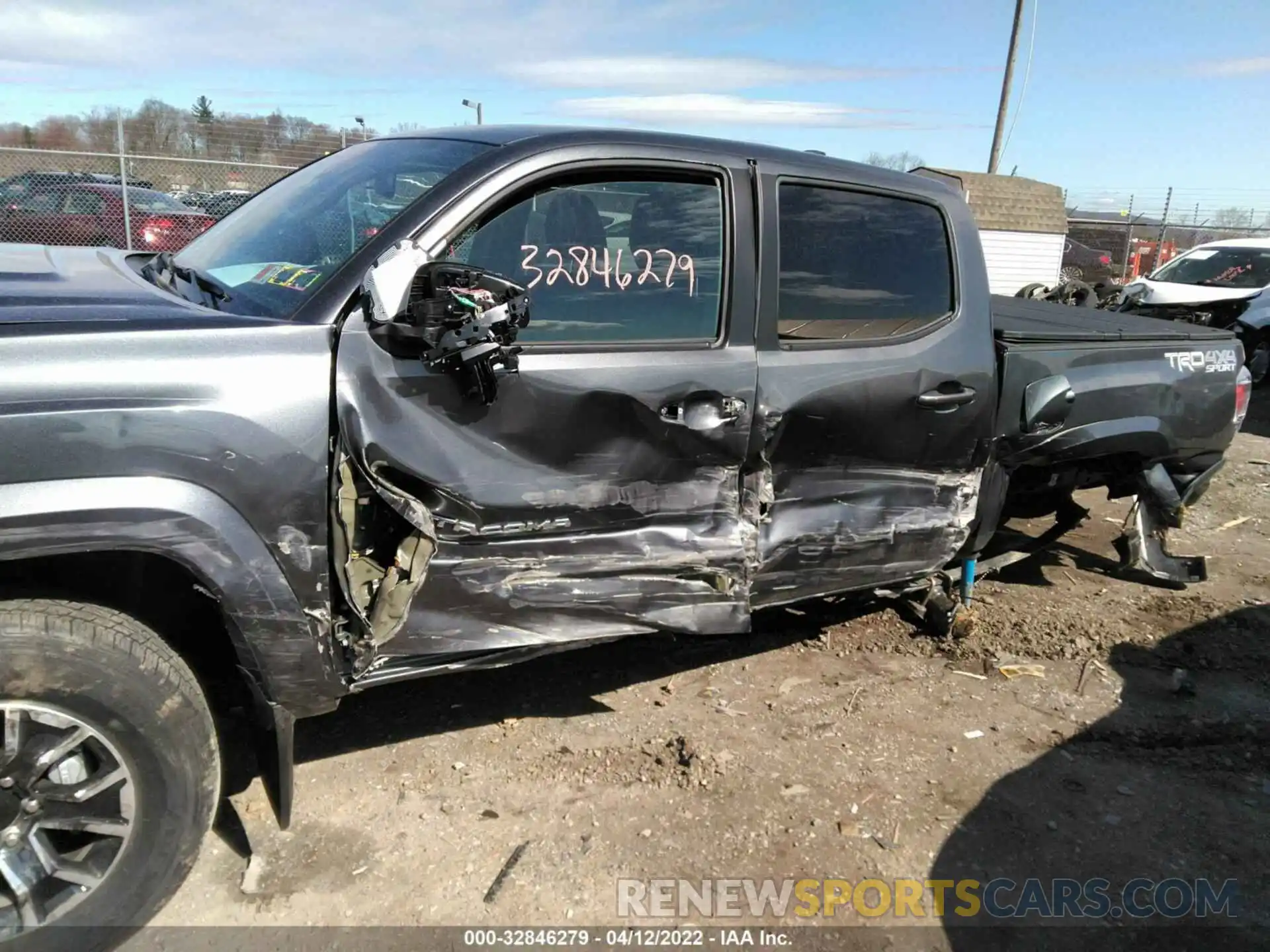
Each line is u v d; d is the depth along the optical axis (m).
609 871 2.61
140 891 2.13
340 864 2.57
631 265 2.72
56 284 2.42
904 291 3.30
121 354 2.03
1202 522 6.12
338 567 2.28
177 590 2.47
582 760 3.09
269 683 2.28
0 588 2.07
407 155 2.85
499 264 2.53
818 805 2.95
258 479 2.14
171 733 2.10
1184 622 4.45
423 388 2.36
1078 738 3.44
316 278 2.42
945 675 3.85
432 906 2.45
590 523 2.71
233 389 2.11
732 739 3.27
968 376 3.39
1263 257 12.39
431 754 3.08
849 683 3.73
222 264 2.79
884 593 3.87
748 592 3.04
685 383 2.73
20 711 1.95
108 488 1.99
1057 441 3.80
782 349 2.96
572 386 2.56
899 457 3.32
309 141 13.22
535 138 2.64
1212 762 3.34
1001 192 19.31
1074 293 10.98
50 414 1.93
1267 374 11.74
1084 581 4.93
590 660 3.78
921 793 3.05
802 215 3.04
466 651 2.56
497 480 2.51
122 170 11.74
